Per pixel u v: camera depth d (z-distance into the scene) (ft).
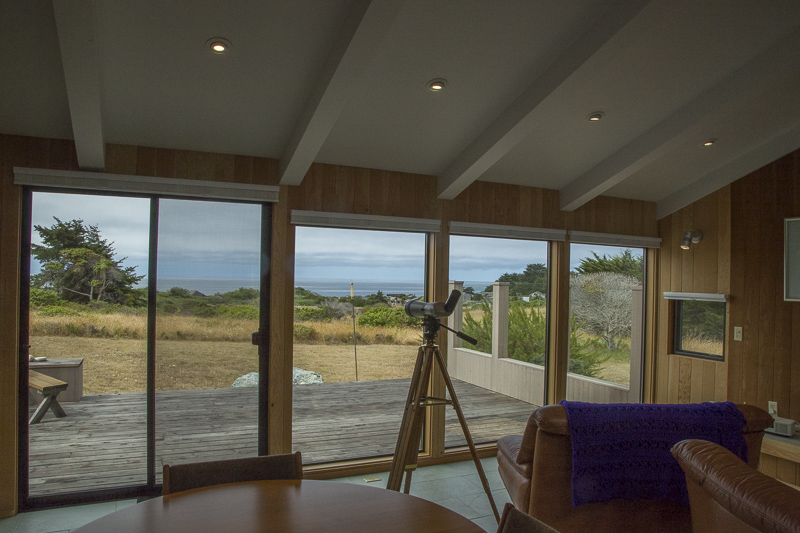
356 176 12.37
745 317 13.58
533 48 8.94
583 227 15.20
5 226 9.70
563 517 7.57
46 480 10.14
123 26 7.68
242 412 11.35
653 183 15.05
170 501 4.80
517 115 10.17
